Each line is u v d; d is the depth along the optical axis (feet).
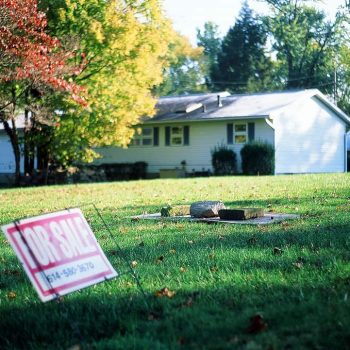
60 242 15.97
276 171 107.65
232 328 14.38
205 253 24.41
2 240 32.12
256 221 33.81
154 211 42.27
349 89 209.36
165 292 18.30
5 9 57.31
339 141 122.62
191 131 116.26
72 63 80.74
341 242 24.85
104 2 83.56
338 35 207.41
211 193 55.88
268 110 106.93
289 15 212.02
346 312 14.65
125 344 13.93
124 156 123.54
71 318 16.44
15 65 62.13
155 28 90.22
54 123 76.79
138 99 90.68
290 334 13.58
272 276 19.44
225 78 229.04
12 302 18.74
